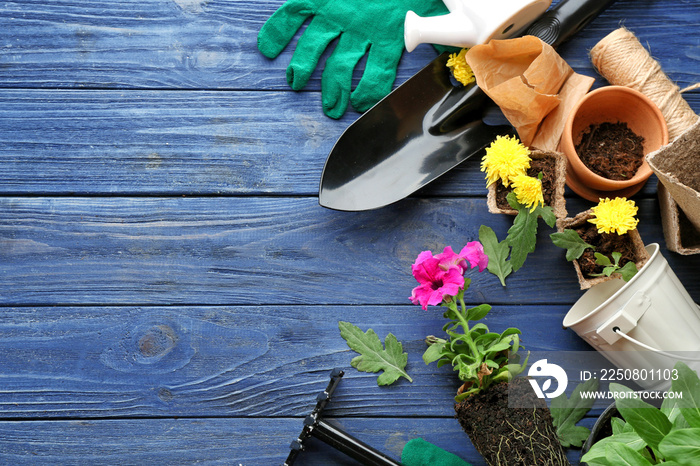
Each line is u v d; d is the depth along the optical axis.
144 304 1.04
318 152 1.05
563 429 0.98
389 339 1.02
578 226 1.00
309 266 1.04
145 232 1.04
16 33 1.05
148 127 1.05
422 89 1.04
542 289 1.03
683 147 0.94
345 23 1.05
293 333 1.03
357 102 1.04
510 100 0.99
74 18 1.05
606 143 1.02
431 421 1.02
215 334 1.03
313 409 1.02
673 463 0.81
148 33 1.05
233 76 1.05
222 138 1.05
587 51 1.04
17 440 1.02
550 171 1.00
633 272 0.97
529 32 1.02
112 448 1.02
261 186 1.04
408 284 1.03
